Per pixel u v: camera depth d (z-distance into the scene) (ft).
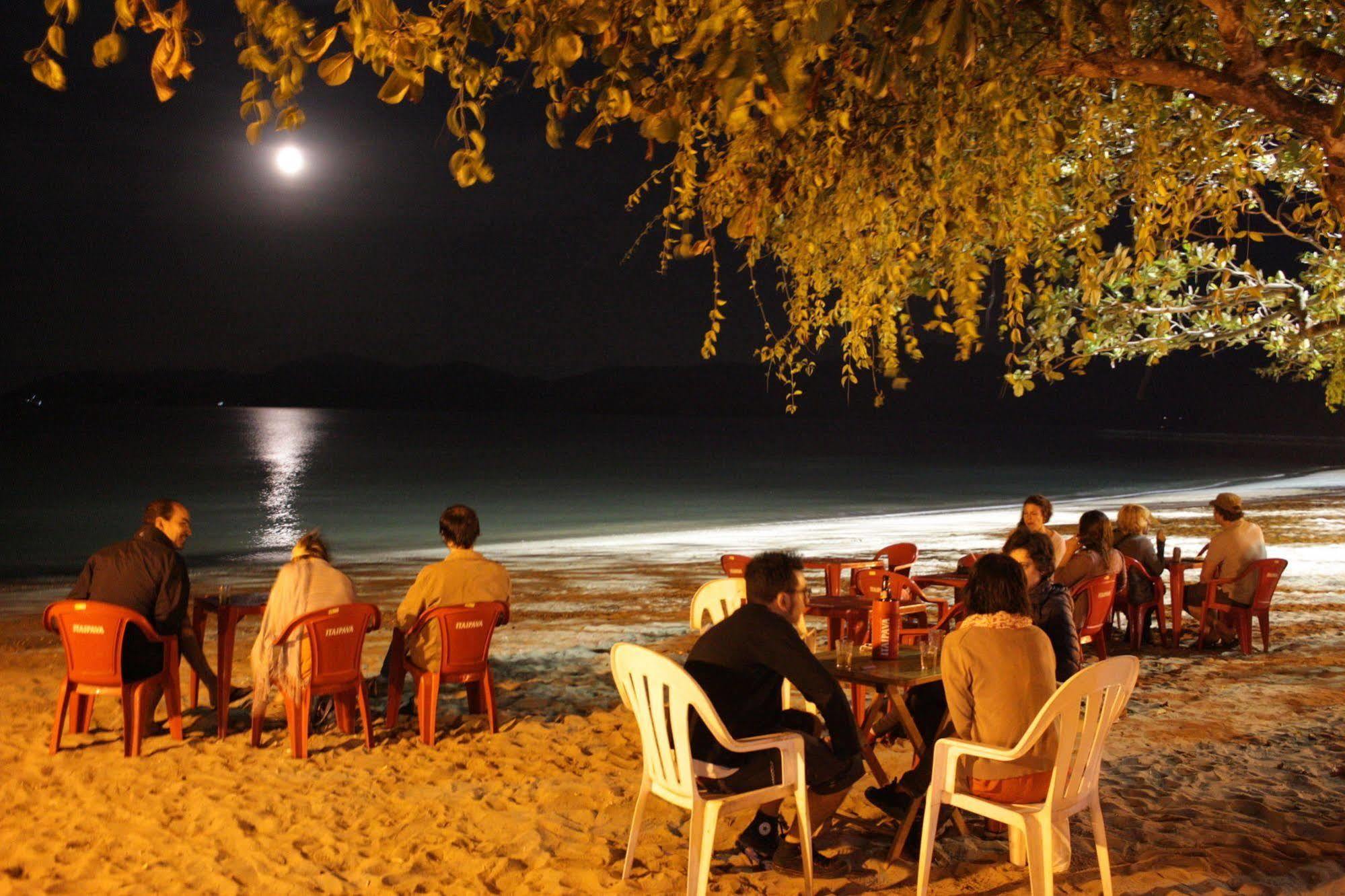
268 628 20.86
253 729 21.08
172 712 21.25
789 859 14.53
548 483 162.71
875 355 13.60
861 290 13.65
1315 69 11.84
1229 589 29.84
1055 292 14.76
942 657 13.57
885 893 13.75
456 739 21.72
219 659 21.75
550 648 32.45
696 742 13.75
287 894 13.88
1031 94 12.76
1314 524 74.95
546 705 24.85
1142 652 30.01
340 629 20.67
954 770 12.92
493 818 16.75
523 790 18.24
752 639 13.82
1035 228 13.74
